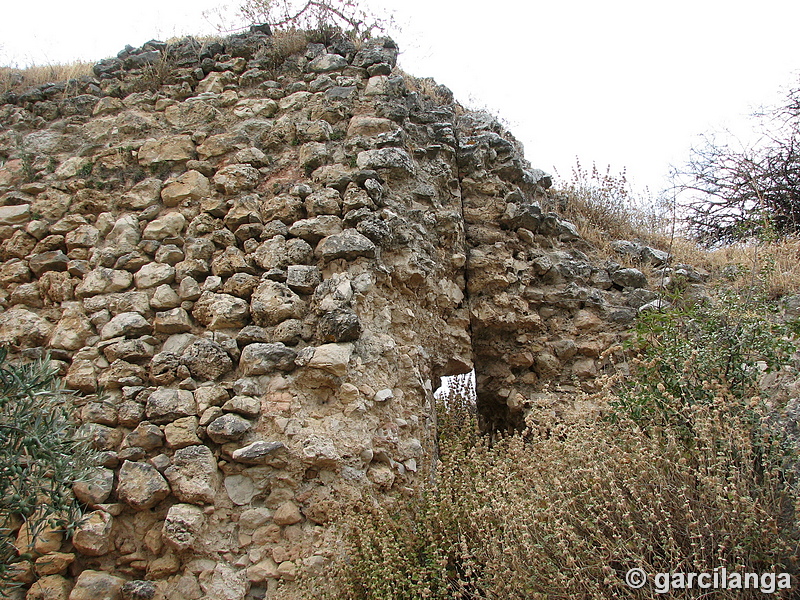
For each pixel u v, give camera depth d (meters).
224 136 5.82
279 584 3.61
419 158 5.96
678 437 3.54
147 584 3.60
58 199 5.62
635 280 6.16
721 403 3.40
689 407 3.52
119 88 6.63
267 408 4.14
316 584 3.50
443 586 3.45
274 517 3.84
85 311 4.86
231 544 3.75
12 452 3.03
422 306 5.43
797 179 9.55
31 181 5.85
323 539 3.74
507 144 6.61
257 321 4.59
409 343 4.96
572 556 3.11
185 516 3.74
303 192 5.26
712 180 10.38
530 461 4.06
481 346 6.00
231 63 6.61
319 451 3.94
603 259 6.49
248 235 5.10
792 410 3.78
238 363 4.43
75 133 6.27
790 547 2.84
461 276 5.90
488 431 6.20
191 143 5.87
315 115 5.95
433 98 7.14
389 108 5.93
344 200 5.16
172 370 4.34
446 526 3.80
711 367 3.82
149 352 4.54
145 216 5.39
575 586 2.98
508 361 5.94
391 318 4.94
